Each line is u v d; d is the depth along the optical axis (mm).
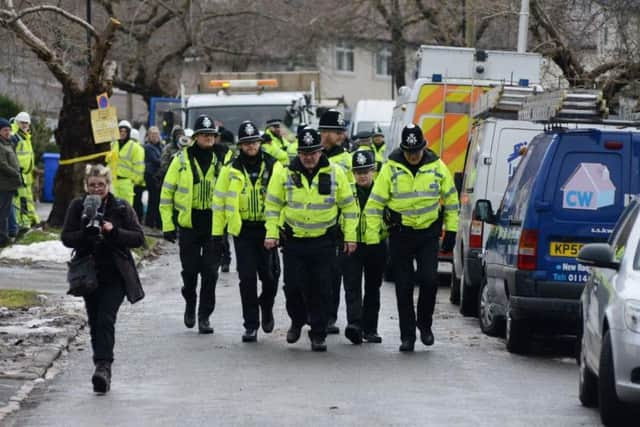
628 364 24656
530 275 34938
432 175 36156
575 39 77875
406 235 36312
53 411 27688
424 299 36750
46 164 103875
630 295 25219
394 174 36094
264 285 39188
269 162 38250
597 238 34719
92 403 28547
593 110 37406
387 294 52344
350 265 37906
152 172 81125
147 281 56594
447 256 55938
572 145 34938
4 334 38062
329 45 143250
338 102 105062
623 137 34875
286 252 36562
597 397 28047
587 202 34844
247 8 128125
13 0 70875
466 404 28391
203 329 40156
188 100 85625
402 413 27188
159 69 123250
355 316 37844
